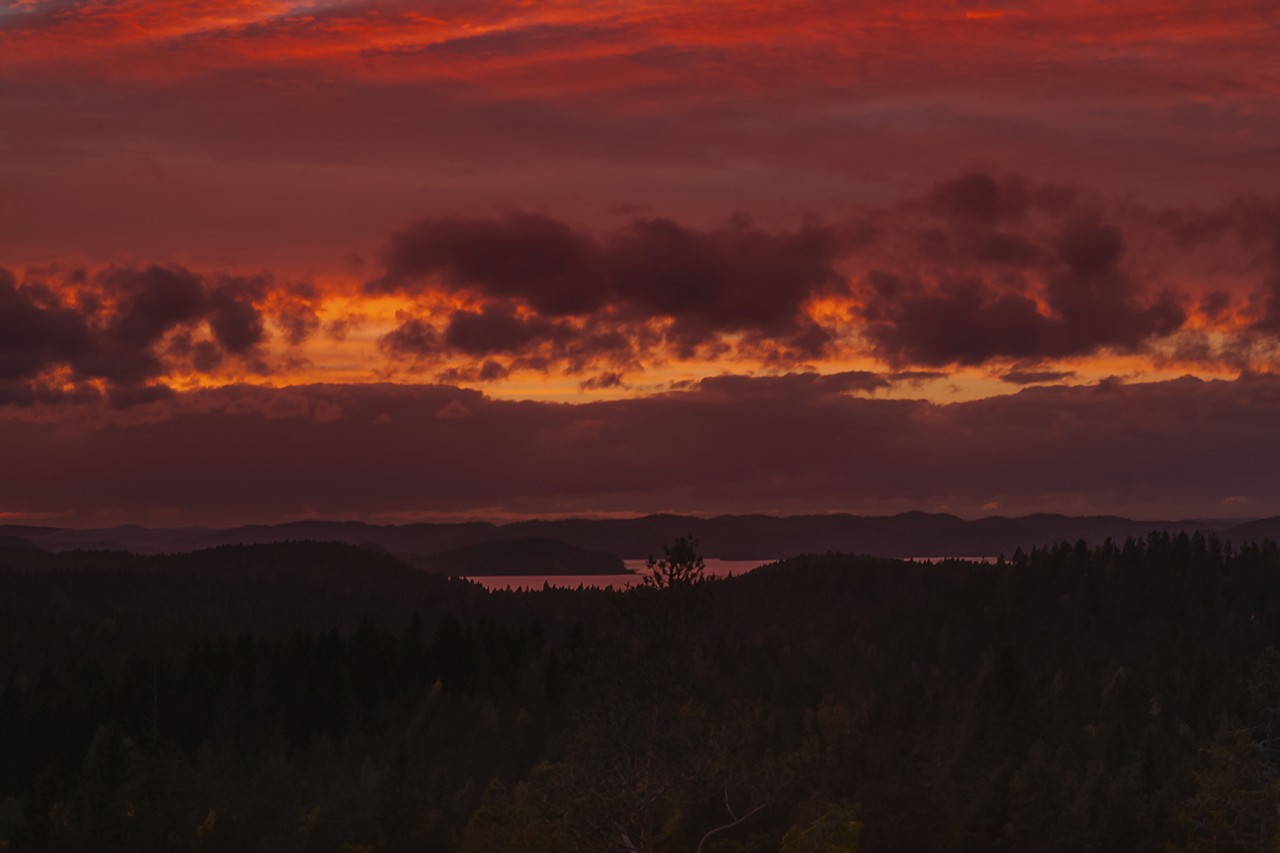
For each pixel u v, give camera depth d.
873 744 164.62
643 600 78.62
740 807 101.25
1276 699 124.56
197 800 197.38
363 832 183.00
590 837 74.69
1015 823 144.25
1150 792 177.88
